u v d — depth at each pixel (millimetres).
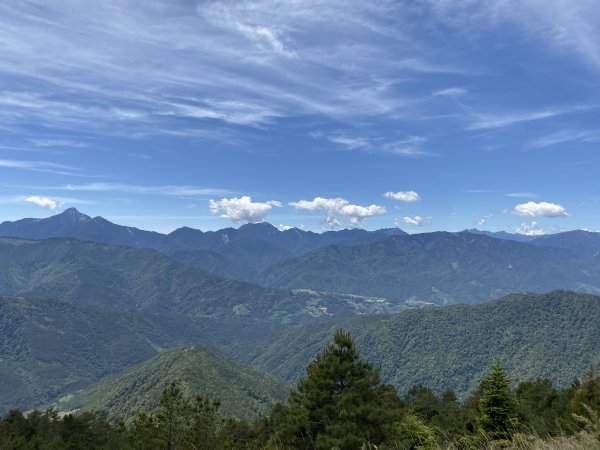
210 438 21688
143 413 22562
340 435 25406
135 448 21703
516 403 31094
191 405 22578
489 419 30516
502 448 6883
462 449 7879
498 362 31938
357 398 27391
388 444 23391
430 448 8633
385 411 27375
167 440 21547
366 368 29625
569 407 19938
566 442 5594
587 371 20297
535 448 6020
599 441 5215
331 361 29188
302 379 31047
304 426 27828
